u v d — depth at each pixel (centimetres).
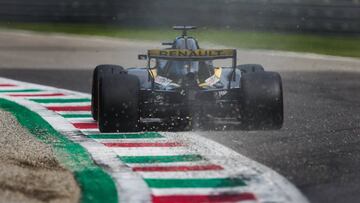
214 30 9794
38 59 7462
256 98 3144
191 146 2892
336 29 8662
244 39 9075
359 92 4853
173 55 3167
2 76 6041
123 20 10869
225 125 3334
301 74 5994
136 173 2438
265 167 2519
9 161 2581
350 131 3297
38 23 11781
